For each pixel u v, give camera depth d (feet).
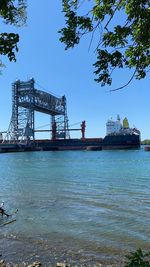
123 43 20.88
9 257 39.32
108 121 618.44
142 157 306.55
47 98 604.90
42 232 49.98
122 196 82.74
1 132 616.39
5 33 18.80
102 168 181.57
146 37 19.99
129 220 56.49
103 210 65.57
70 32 20.61
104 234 48.34
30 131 589.32
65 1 20.70
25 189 98.17
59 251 41.16
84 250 41.55
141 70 21.76
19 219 58.39
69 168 185.16
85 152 485.56
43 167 197.57
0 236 47.91
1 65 33.99
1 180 124.88
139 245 43.06
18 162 257.34
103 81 20.42
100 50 19.89
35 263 36.68
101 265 36.35
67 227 52.60
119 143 589.32
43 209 67.36
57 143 621.31
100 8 20.74
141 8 19.11
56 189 97.55
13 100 581.12
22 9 21.48
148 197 80.43
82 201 76.23
